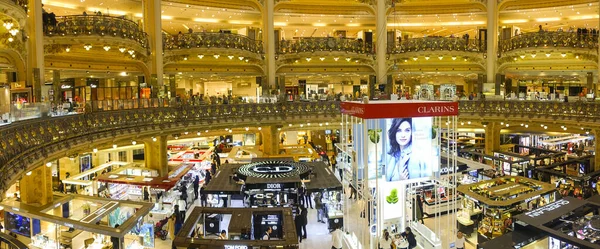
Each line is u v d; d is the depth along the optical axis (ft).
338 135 104.27
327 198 53.88
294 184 50.96
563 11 85.92
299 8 91.66
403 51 89.97
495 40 88.53
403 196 38.24
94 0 73.00
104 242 41.11
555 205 38.09
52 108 45.52
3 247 25.62
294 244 31.65
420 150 34.58
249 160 72.38
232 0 85.87
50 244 39.73
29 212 39.24
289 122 80.69
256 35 95.96
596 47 76.02
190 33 79.92
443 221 48.01
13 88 49.52
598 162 67.62
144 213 40.27
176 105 69.26
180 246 31.86
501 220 45.60
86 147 50.31
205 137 87.56
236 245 31.76
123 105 59.62
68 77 82.48
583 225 34.19
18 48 49.75
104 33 61.87
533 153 78.48
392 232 38.11
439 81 106.63
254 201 52.49
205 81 104.27
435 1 91.76
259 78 91.40
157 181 55.21
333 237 43.32
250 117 77.46
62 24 59.11
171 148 91.61
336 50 88.43
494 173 65.05
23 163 34.09
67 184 61.36
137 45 68.49
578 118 65.82
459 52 87.61
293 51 89.30
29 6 54.29
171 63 83.30
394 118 33.09
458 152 76.38
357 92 85.66
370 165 33.83
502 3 88.48
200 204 62.69
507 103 76.28
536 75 93.66
